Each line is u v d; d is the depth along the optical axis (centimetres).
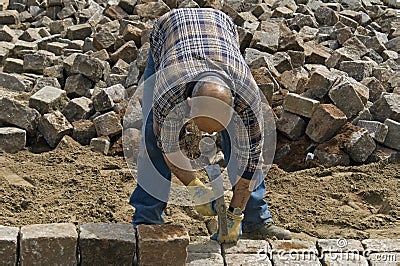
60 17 1239
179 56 477
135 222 548
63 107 856
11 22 1255
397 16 1212
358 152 772
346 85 811
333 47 1068
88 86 913
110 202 671
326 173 755
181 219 640
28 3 1322
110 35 1036
